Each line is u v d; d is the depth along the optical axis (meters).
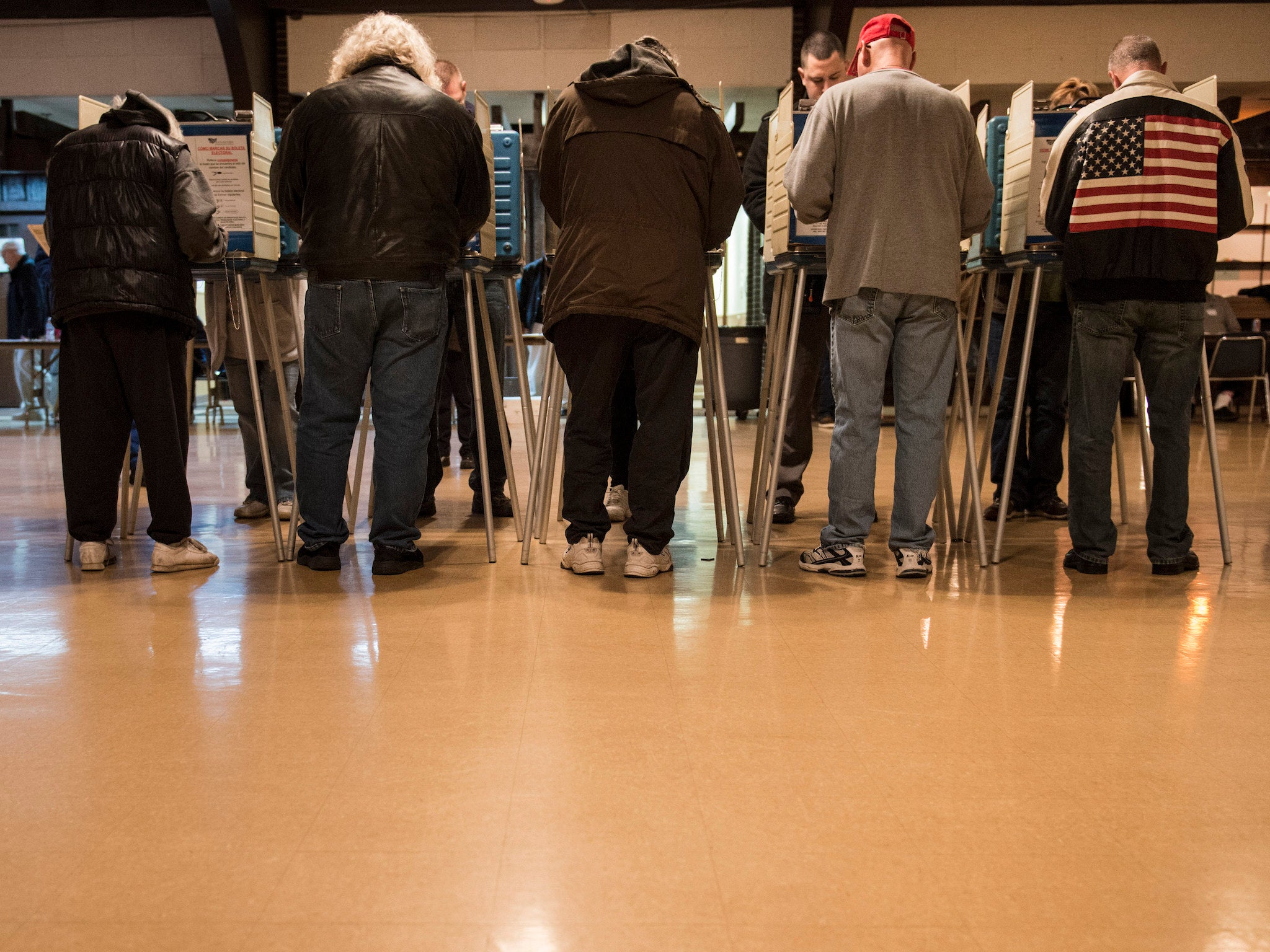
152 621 2.44
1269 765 1.62
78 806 1.46
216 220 3.13
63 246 2.80
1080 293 2.91
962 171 2.84
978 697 1.91
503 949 1.11
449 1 9.64
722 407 3.19
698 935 1.14
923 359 2.86
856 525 2.95
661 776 1.55
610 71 2.82
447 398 5.09
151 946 1.12
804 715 1.81
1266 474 5.27
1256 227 11.07
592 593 2.71
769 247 3.44
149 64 9.95
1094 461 2.96
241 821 1.41
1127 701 1.90
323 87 2.83
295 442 3.80
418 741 1.69
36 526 3.82
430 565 3.08
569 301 2.73
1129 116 2.79
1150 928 1.16
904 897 1.22
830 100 2.80
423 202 2.83
